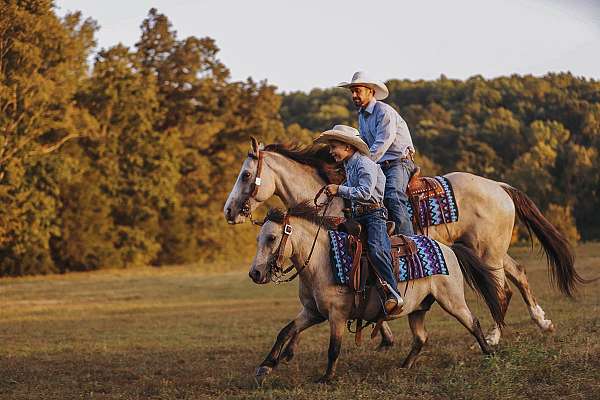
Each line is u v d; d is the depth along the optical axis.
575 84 37.69
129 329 14.48
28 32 29.14
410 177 8.47
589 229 32.88
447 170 45.06
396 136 8.31
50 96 31.44
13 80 29.50
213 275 33.41
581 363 6.92
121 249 39.25
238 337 12.28
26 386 7.75
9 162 31.48
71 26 31.77
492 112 49.12
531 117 43.62
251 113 47.66
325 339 10.96
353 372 7.56
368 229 7.20
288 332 7.48
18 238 33.19
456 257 7.79
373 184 7.14
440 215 8.60
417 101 70.62
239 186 8.48
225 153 46.56
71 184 37.12
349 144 7.30
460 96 66.69
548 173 33.66
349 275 7.08
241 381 7.42
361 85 8.32
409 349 8.97
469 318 7.63
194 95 46.34
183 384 7.52
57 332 14.20
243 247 45.59
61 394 7.28
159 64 46.09
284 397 6.49
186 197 44.22
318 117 71.81
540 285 19.34
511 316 12.55
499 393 6.16
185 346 11.23
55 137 35.00
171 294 25.30
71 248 37.41
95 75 38.50
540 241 9.56
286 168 8.52
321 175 8.49
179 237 42.41
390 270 7.13
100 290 27.00
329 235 7.22
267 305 19.69
